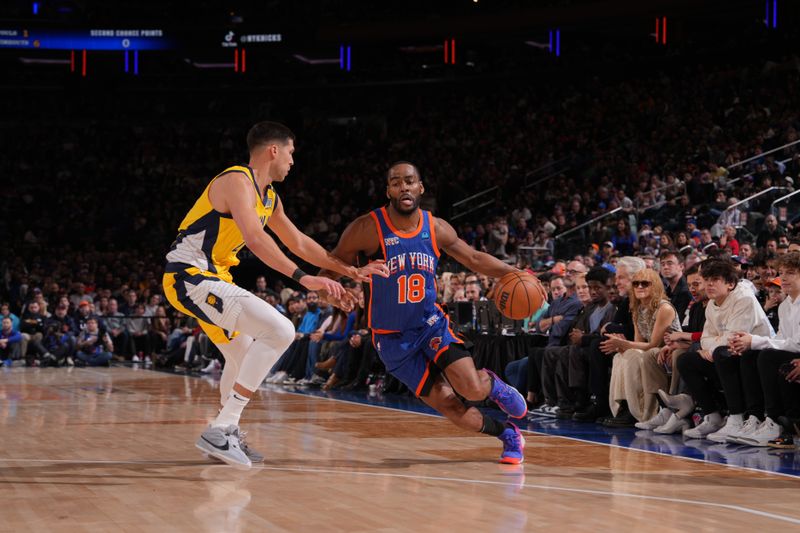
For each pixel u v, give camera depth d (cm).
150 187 2406
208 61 2702
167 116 2623
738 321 535
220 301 402
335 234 2000
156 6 2572
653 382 600
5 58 2597
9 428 567
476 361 805
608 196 1563
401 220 426
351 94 2555
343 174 2280
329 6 2545
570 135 2020
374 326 433
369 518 291
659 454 472
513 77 2334
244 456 405
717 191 1327
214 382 1065
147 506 311
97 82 2630
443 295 1063
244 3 2575
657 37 2128
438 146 2244
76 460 425
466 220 1875
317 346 1052
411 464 423
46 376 1179
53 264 1948
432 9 2456
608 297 694
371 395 891
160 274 1914
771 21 1942
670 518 294
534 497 333
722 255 782
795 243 709
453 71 2452
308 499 325
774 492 351
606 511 306
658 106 1903
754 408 521
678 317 630
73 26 2542
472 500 325
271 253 392
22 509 305
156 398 824
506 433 432
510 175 1933
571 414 674
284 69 2694
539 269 1130
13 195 2353
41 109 2602
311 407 746
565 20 2233
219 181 403
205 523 282
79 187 2408
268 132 414
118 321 1582
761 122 1636
